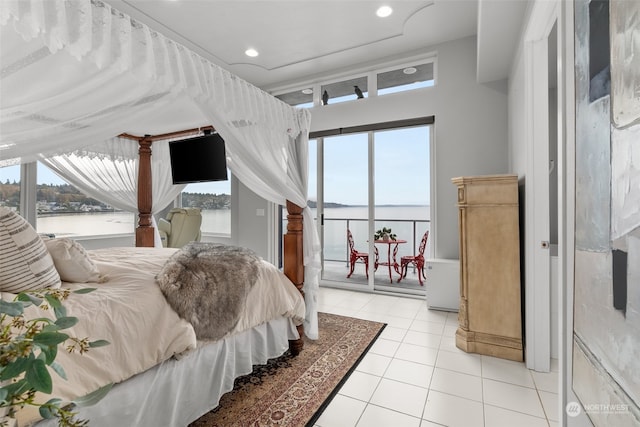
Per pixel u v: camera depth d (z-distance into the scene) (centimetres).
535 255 238
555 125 319
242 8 325
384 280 511
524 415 188
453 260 381
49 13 114
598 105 82
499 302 260
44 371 55
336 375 230
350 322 336
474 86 382
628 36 67
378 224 568
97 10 129
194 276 180
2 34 114
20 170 416
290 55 425
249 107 214
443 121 398
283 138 258
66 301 137
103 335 134
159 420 157
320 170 491
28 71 125
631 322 66
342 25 358
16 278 133
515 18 246
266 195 292
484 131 377
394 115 428
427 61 421
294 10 330
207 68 181
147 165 349
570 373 106
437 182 400
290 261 269
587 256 90
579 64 95
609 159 76
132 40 144
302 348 268
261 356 226
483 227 265
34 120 144
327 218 492
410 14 339
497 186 260
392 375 233
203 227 611
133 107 174
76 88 141
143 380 148
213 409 191
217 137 301
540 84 234
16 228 135
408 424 180
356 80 468
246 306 208
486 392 211
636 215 64
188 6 321
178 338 156
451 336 301
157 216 634
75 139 172
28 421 108
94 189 333
